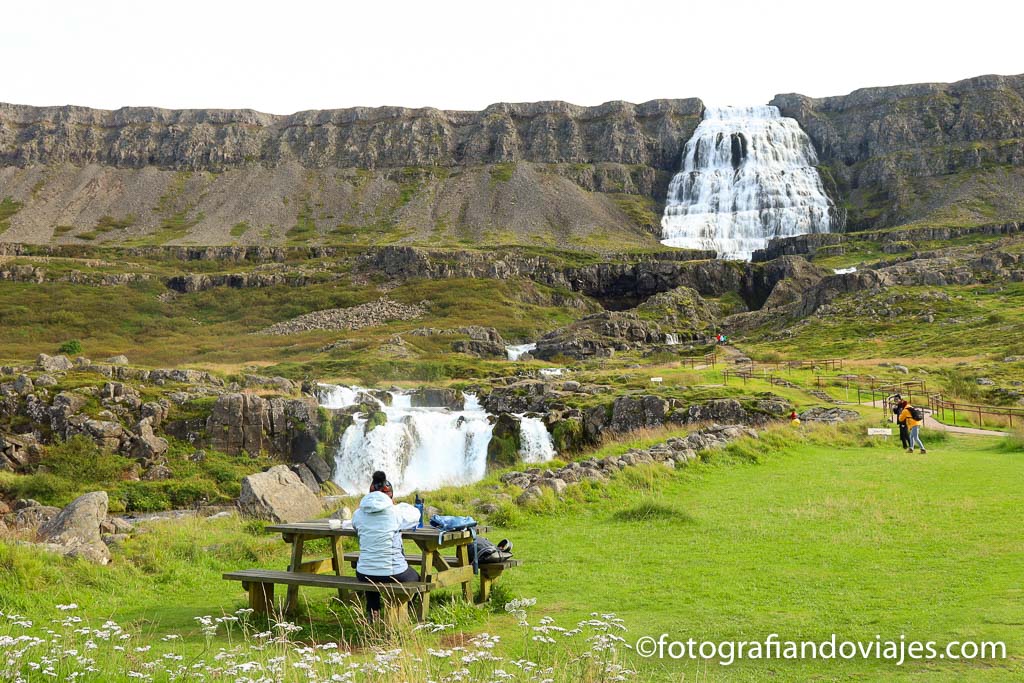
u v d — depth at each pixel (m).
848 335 90.12
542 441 52.84
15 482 43.25
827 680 7.69
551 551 14.11
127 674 7.54
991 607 9.70
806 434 33.25
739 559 12.97
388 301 129.75
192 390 56.19
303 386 64.44
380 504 9.85
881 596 10.52
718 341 97.00
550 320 128.50
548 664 7.94
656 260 156.25
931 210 185.38
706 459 25.20
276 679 7.26
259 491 19.66
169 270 151.50
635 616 10.10
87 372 57.34
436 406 63.69
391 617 9.25
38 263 146.12
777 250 165.00
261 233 194.62
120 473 47.12
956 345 76.19
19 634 9.09
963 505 16.70
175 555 14.34
